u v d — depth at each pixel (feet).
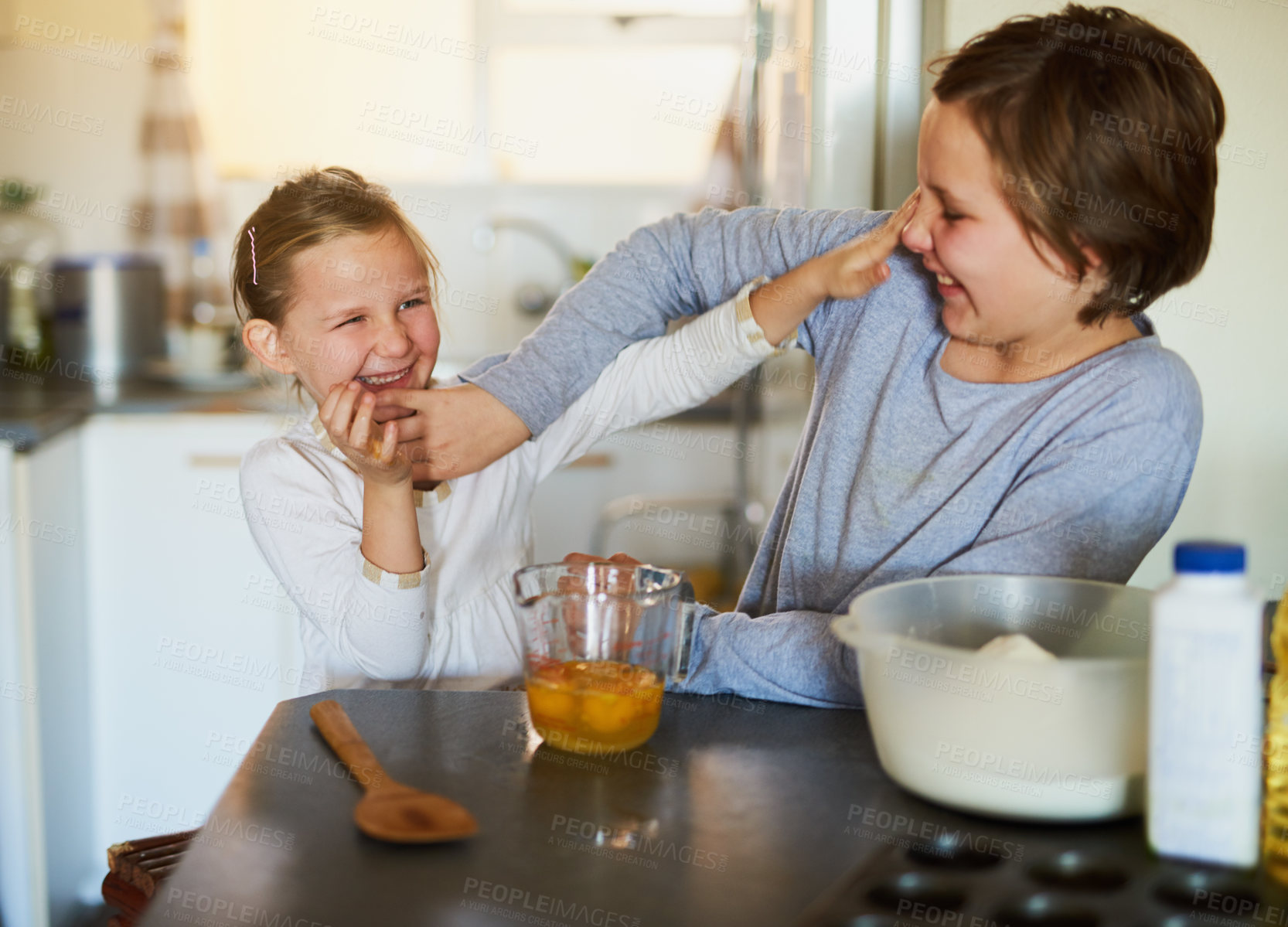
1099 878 1.99
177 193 10.11
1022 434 2.90
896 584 2.50
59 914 6.59
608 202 10.43
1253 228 4.62
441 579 3.96
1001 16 4.49
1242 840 1.94
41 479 6.41
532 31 10.36
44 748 6.39
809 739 2.62
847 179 4.89
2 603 6.18
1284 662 2.02
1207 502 4.83
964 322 2.91
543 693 2.50
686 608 2.83
